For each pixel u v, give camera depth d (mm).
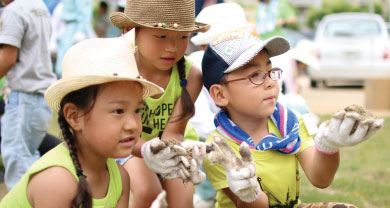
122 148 2367
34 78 4383
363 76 13461
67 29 7723
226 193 2930
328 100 11562
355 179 5176
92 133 2344
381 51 13391
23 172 4383
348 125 2221
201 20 4574
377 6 37406
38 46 4398
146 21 2975
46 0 8648
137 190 3197
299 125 2994
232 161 2367
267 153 2867
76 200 2293
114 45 2426
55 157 2398
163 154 2363
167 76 3164
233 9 4605
